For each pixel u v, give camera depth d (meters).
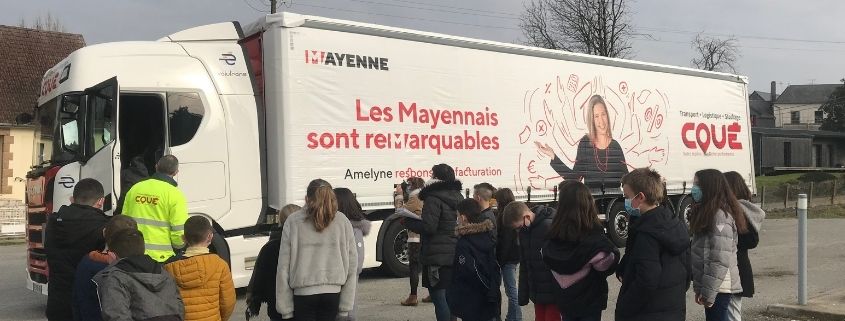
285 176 9.23
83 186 5.50
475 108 11.54
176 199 6.20
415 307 8.59
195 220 4.66
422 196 6.90
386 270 10.65
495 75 11.87
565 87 13.02
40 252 8.45
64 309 5.35
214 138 8.98
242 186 9.16
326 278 5.14
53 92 8.87
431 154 10.90
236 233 9.09
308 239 5.14
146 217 6.12
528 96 12.35
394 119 10.45
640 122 14.48
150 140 8.70
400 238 10.72
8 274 12.34
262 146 9.38
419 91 10.80
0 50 26.16
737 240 5.18
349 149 9.89
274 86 9.30
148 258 4.16
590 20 39.56
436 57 11.05
